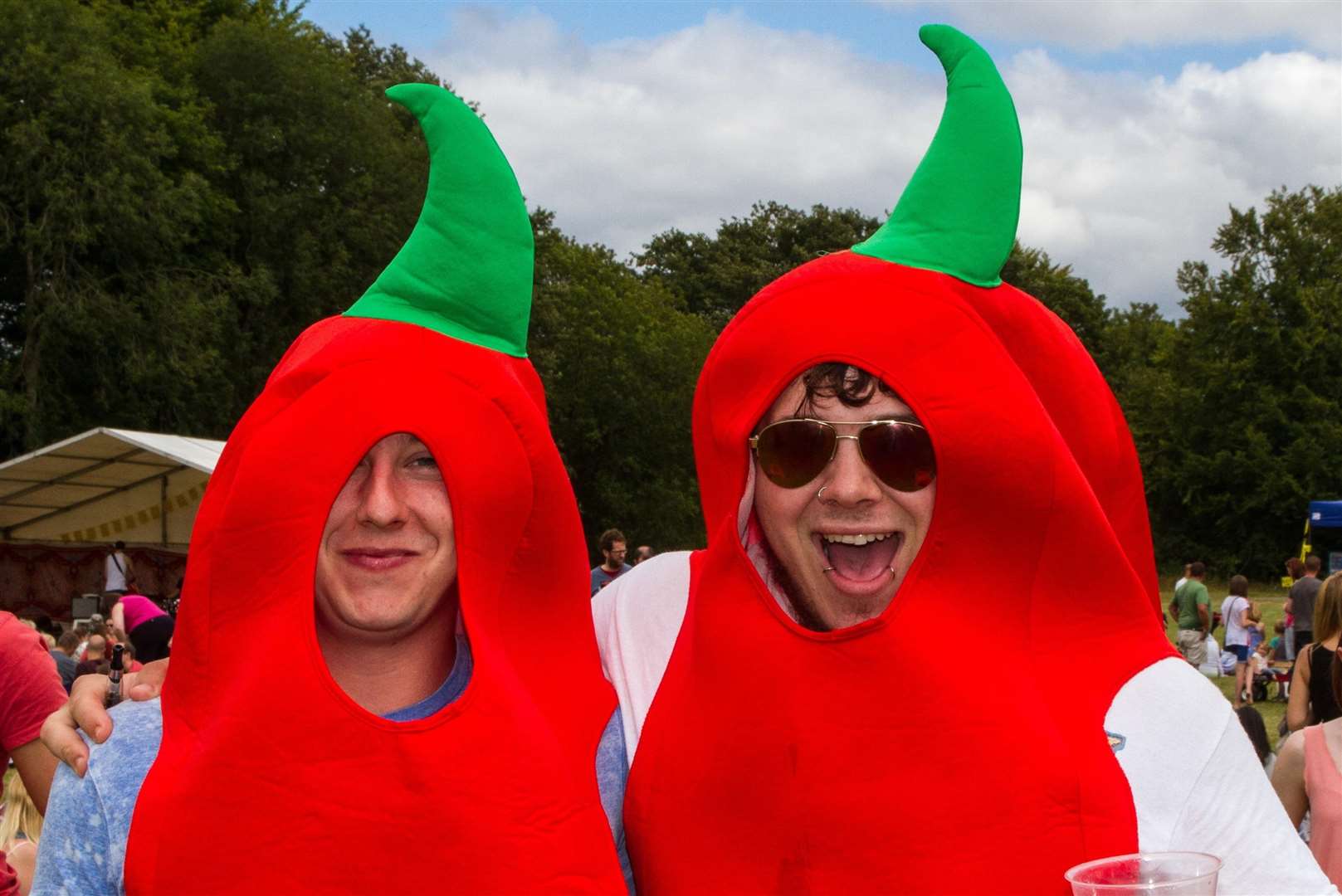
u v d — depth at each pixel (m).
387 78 43.09
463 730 2.26
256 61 29.88
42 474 16.34
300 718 2.19
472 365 2.34
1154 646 2.39
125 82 24.67
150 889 2.12
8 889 3.11
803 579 2.50
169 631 10.09
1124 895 1.76
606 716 2.52
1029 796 2.26
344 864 2.18
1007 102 2.49
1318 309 39.75
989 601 2.38
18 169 23.16
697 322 42.97
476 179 2.41
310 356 2.30
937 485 2.37
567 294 38.53
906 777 2.32
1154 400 41.75
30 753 2.93
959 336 2.36
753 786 2.40
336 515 2.27
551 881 2.23
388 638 2.35
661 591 2.75
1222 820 2.23
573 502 2.48
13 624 3.01
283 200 28.80
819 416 2.41
